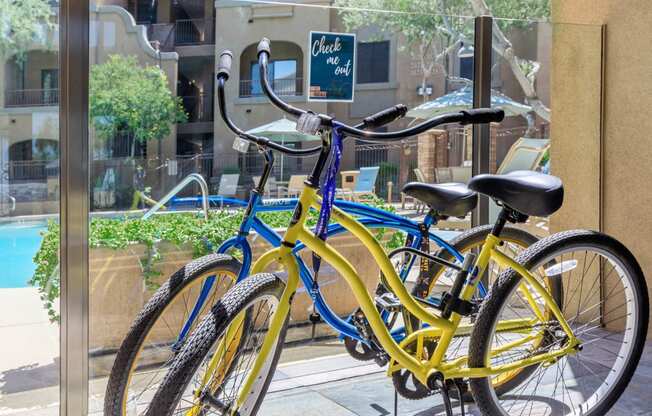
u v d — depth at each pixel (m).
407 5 8.29
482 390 2.14
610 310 3.37
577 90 3.77
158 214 3.27
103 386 2.88
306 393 2.73
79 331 2.46
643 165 3.46
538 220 3.89
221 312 1.58
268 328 1.75
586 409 2.39
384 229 3.31
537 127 3.87
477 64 3.47
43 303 3.08
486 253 2.10
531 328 2.23
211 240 3.33
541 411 2.47
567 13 3.89
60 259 2.43
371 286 3.38
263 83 1.85
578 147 3.79
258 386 1.90
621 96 3.57
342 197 3.66
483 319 2.09
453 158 3.82
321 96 3.60
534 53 3.84
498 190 2.02
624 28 3.55
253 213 2.06
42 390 2.72
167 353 2.21
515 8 8.70
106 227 3.14
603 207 3.69
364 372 3.02
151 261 3.22
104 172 3.16
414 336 2.12
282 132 3.55
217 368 1.76
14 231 3.08
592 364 2.96
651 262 3.43
